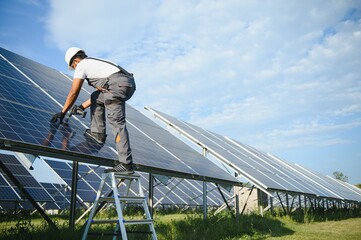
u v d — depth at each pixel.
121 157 5.11
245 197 20.06
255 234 9.57
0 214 11.54
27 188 15.02
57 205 15.90
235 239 8.59
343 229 11.95
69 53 5.55
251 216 13.52
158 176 9.42
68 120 6.59
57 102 7.30
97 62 5.31
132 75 5.45
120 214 4.62
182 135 14.11
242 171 12.62
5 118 4.98
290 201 24.86
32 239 6.28
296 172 26.16
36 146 4.61
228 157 13.87
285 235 9.74
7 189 13.99
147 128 10.79
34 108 6.16
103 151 5.88
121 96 5.19
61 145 5.12
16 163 16.41
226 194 29.14
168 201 19.83
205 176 9.28
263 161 20.50
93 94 6.00
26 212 7.30
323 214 19.95
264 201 20.47
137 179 5.46
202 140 14.39
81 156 5.25
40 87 7.60
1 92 5.96
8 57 8.34
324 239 9.05
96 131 6.10
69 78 10.71
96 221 5.18
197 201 23.05
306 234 10.11
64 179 16.16
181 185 24.56
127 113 10.98
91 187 16.94
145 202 5.28
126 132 5.20
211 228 9.41
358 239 9.15
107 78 5.21
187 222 10.29
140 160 6.62
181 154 10.30
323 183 27.12
